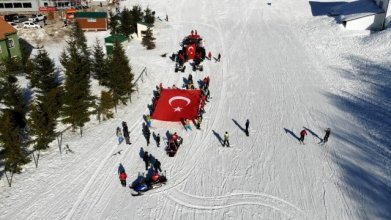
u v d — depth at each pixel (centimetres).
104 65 3944
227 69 4681
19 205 2419
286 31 6234
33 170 2745
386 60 4597
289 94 4022
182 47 5500
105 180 2664
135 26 5959
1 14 7462
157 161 2720
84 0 8188
